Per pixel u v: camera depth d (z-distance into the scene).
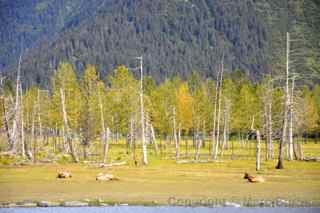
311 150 164.62
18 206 61.25
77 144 141.50
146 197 65.50
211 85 167.62
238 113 159.88
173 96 159.00
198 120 152.25
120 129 152.25
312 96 183.25
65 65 150.00
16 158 114.19
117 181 78.94
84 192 69.00
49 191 69.94
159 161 116.56
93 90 148.88
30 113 152.00
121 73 151.50
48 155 125.81
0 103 130.25
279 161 97.88
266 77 149.12
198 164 108.69
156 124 155.38
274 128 140.50
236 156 139.12
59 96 145.00
